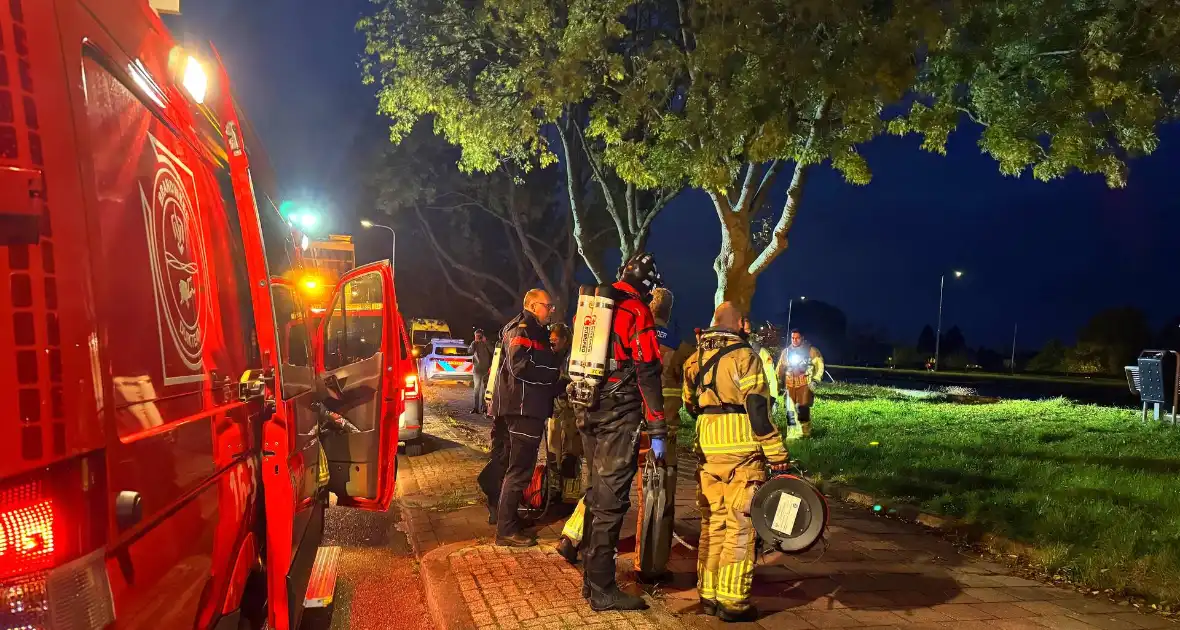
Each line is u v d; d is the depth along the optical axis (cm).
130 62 201
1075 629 430
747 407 414
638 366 434
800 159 1227
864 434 1267
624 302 439
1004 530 613
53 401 146
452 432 1313
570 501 680
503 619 423
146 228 203
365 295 562
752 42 1101
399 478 871
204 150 285
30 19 151
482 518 675
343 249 1683
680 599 468
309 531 415
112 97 187
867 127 1140
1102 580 507
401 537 657
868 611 451
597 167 1770
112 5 190
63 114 155
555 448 682
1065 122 1141
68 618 147
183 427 211
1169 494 743
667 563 521
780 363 1230
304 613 472
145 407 185
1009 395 3102
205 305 255
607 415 438
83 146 162
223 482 252
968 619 442
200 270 255
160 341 203
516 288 5112
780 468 413
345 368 488
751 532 424
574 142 1858
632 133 1492
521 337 560
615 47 1537
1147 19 1077
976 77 1238
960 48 1145
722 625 422
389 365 485
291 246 555
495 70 1569
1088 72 1112
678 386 543
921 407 1903
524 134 1479
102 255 167
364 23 1572
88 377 153
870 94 1062
